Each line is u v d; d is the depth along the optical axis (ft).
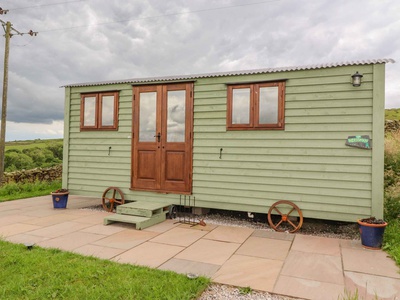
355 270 11.00
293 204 16.48
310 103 16.40
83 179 22.86
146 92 20.90
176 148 19.85
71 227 16.88
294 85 16.78
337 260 12.05
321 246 13.93
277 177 17.10
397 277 10.37
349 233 16.57
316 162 16.24
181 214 20.97
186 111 19.62
